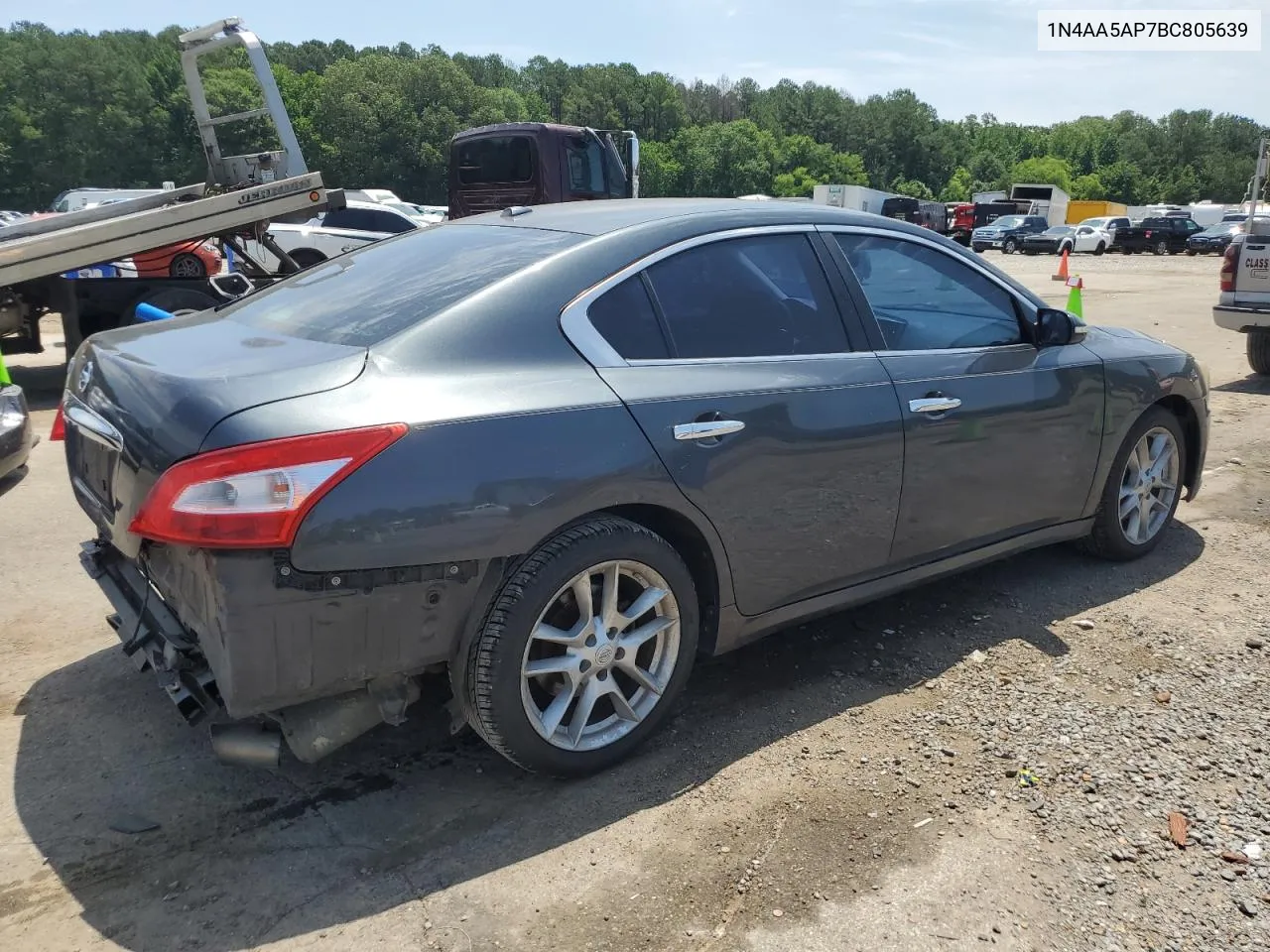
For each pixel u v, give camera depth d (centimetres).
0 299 859
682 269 311
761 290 326
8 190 9756
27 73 9619
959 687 346
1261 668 359
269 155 916
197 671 260
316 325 290
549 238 312
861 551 344
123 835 264
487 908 238
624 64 14112
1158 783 288
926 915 234
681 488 287
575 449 266
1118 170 13938
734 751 307
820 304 339
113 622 300
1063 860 254
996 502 384
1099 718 324
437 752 307
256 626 232
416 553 243
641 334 296
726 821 271
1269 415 785
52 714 327
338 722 262
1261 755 302
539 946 225
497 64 15425
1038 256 3934
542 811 277
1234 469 623
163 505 230
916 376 351
